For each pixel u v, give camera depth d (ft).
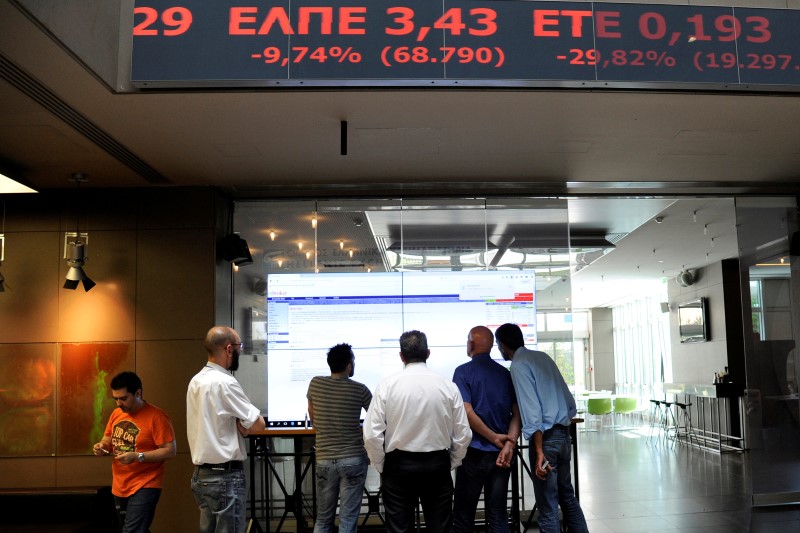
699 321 46.85
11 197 21.39
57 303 21.01
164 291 21.03
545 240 22.85
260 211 22.79
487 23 14.03
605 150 18.66
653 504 24.14
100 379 20.76
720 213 30.48
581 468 32.83
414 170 20.39
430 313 22.30
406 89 14.03
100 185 21.16
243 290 22.38
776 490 23.84
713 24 14.39
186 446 20.38
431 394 12.78
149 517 14.52
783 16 14.58
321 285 22.40
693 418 47.85
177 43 13.75
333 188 22.20
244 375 21.94
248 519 21.21
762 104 15.25
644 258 43.47
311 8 13.89
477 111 15.48
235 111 15.19
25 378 20.84
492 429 15.07
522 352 15.65
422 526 20.65
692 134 17.33
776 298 24.32
